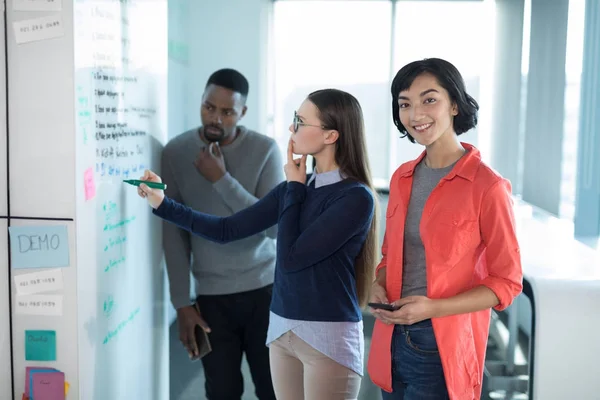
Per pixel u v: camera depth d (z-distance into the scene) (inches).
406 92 66.5
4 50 67.4
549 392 95.2
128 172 85.2
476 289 64.6
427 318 64.2
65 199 68.4
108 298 78.8
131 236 87.2
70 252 69.1
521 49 207.6
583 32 132.1
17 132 68.2
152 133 95.6
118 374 83.3
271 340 76.9
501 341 139.8
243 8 222.5
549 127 174.6
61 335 70.1
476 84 239.3
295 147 75.7
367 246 76.7
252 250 98.4
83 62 69.6
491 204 63.8
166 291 106.0
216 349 99.0
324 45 245.4
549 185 173.9
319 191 75.3
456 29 239.9
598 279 97.1
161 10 99.2
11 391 71.2
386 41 244.7
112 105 78.7
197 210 98.7
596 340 94.3
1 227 69.2
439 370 66.7
